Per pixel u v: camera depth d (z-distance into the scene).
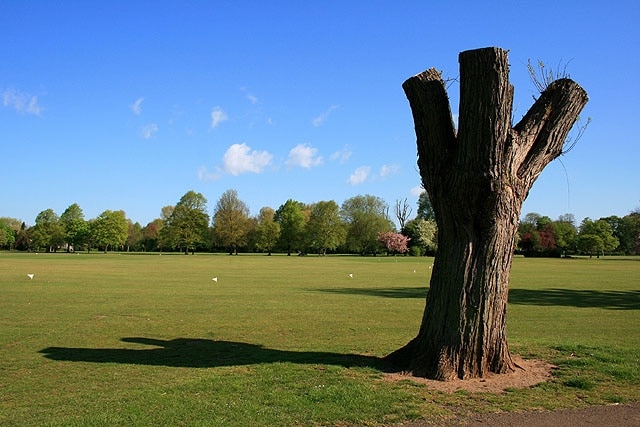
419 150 9.24
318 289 30.48
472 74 8.29
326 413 7.11
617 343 12.96
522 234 117.50
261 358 11.00
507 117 8.33
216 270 49.03
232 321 17.53
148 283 33.00
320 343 13.41
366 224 113.81
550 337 14.30
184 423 6.85
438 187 8.91
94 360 11.34
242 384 8.58
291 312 19.92
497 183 8.38
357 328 16.17
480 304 8.79
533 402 7.57
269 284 33.66
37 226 127.50
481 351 8.82
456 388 8.16
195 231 113.75
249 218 121.38
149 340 13.96
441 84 9.09
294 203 117.44
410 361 9.23
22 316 18.23
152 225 144.62
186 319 17.91
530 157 8.93
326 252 127.56
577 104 8.95
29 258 77.31
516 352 10.76
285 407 7.39
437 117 8.97
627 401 7.64
